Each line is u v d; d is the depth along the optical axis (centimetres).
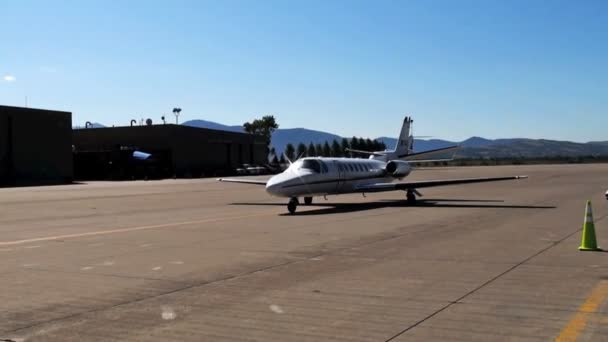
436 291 844
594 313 713
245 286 899
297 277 963
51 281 962
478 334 635
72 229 1797
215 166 9538
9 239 1554
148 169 8675
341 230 1645
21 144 6850
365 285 891
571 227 1631
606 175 5934
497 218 1936
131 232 1683
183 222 1969
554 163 14225
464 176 6231
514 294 818
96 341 634
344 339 625
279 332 656
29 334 663
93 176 9062
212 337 641
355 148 16800
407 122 3734
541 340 612
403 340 618
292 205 2317
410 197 2656
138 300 819
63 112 7369
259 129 15838
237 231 1661
